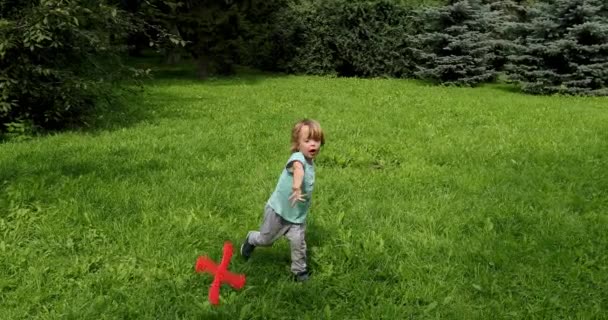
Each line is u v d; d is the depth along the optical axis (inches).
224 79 849.5
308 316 148.9
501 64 864.9
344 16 937.5
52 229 200.1
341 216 216.1
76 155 309.9
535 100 624.1
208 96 610.2
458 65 797.9
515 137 382.3
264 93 642.8
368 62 938.7
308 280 169.2
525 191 259.6
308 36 962.7
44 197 232.2
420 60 897.5
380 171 295.9
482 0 918.4
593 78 701.3
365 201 238.2
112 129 399.2
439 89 741.9
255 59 1014.4
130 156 308.5
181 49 866.8
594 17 698.2
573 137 384.5
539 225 214.7
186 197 236.8
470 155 326.6
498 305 155.8
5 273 169.3
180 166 288.5
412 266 177.3
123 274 168.1
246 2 887.1
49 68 392.8
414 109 519.5
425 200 243.3
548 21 715.4
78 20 379.9
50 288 161.2
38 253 183.9
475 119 462.9
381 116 470.6
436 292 162.7
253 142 354.3
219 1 868.0
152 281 166.9
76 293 159.8
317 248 187.9
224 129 397.1
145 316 147.6
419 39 836.0
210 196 238.8
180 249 188.7
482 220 218.7
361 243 194.1
